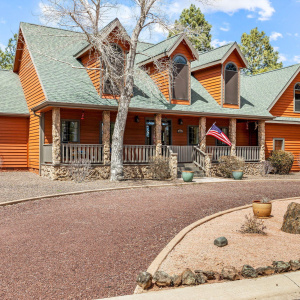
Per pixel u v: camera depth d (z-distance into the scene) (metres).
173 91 20.39
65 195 11.96
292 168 24.97
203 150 20.27
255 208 8.86
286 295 4.44
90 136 19.69
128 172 17.73
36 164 18.89
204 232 7.38
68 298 4.34
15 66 23.86
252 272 4.95
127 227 7.75
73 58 20.97
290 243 6.59
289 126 25.12
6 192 12.11
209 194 12.73
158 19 16.28
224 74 22.08
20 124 20.55
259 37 51.16
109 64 15.66
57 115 16.05
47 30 22.61
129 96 16.70
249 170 21.81
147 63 21.53
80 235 7.11
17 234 7.19
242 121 23.83
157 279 4.66
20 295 4.41
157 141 18.86
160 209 9.76
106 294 4.46
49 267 5.36
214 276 4.94
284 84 24.52
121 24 17.36
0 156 19.83
